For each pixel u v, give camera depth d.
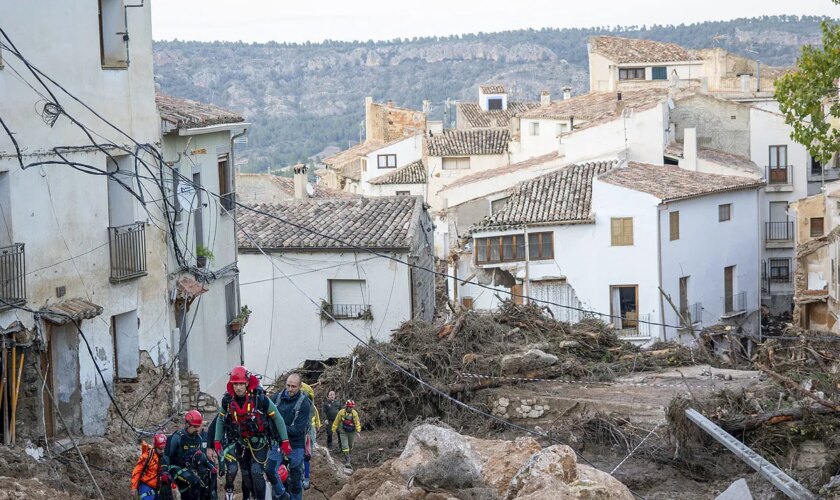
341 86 160.12
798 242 53.12
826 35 30.47
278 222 43.16
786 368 30.95
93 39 24.86
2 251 21.66
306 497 19.64
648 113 60.25
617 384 31.86
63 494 17.61
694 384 31.50
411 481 15.61
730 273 54.59
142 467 15.87
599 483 14.84
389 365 31.23
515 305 36.50
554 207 50.69
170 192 27.86
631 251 49.47
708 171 59.78
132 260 25.61
